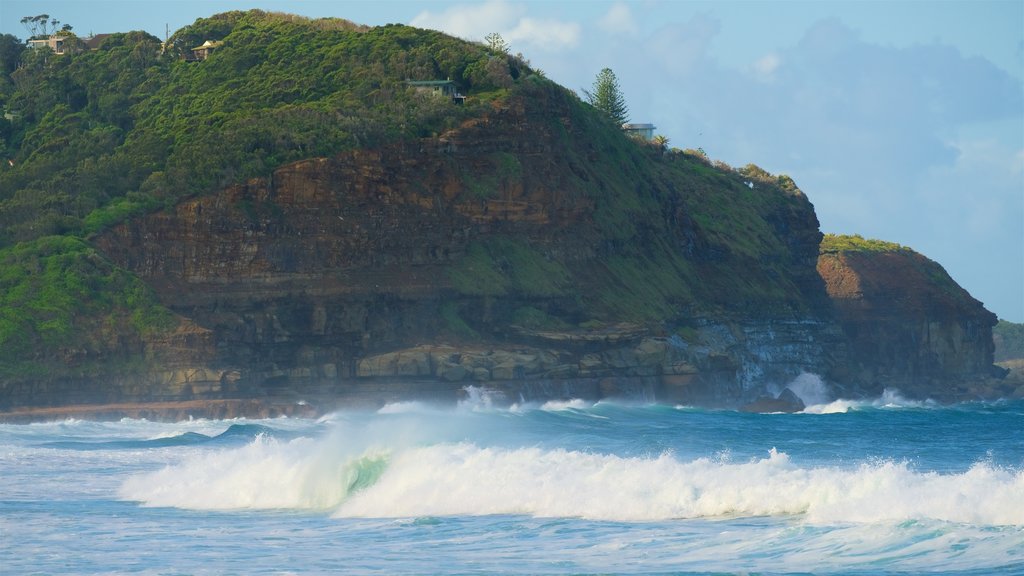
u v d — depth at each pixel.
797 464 74.00
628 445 94.00
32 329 157.62
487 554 48.06
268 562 47.50
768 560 44.84
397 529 54.19
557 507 56.34
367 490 62.66
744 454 86.88
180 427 134.38
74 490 71.94
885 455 89.50
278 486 65.44
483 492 58.72
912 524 47.56
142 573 45.53
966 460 84.56
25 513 62.06
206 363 161.00
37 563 47.78
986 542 44.91
